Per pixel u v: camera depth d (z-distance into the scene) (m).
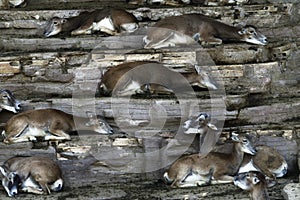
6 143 17.88
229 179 17.30
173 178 17.31
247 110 18.78
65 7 21.61
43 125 17.91
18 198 16.72
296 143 18.47
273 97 19.56
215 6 21.11
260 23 21.02
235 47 19.61
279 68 19.83
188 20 19.80
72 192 17.22
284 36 20.89
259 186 16.12
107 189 17.42
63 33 20.31
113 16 19.97
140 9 20.81
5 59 19.27
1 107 18.53
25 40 20.06
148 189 17.33
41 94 19.30
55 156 17.91
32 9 21.14
